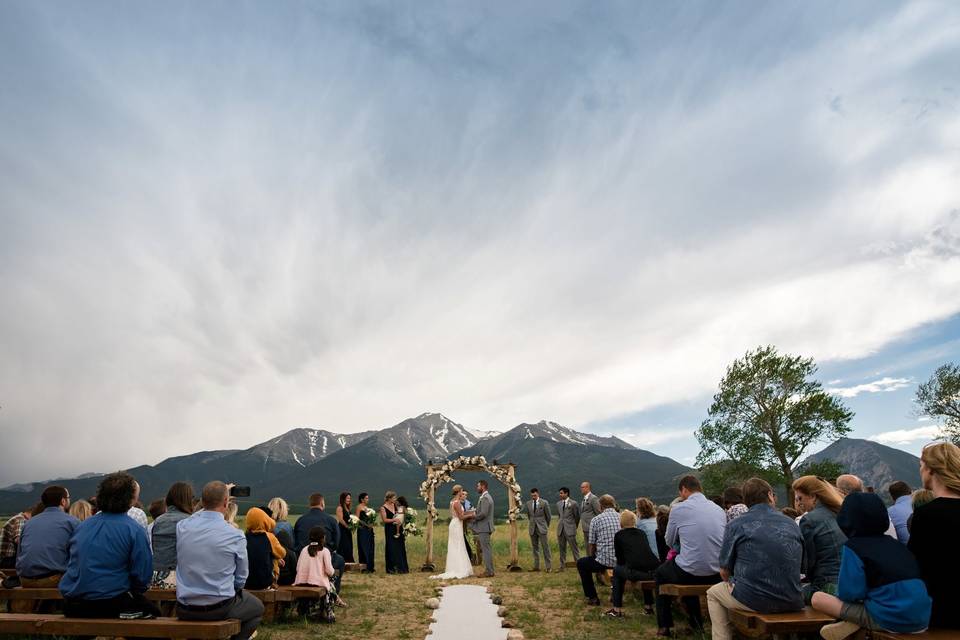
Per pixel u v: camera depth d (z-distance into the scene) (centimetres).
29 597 683
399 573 1516
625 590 1096
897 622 403
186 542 559
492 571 1425
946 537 412
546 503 1571
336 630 782
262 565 802
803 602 549
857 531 438
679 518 731
